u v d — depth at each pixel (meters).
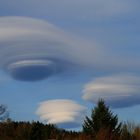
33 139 56.03
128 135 53.78
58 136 54.53
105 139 52.41
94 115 56.97
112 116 56.41
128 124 54.53
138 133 53.59
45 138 55.62
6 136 56.03
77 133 56.66
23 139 55.69
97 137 52.62
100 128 54.25
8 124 59.00
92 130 56.34
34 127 56.91
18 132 56.78
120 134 54.75
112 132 55.16
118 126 55.91
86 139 52.75
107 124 56.09
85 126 56.94
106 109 56.88
